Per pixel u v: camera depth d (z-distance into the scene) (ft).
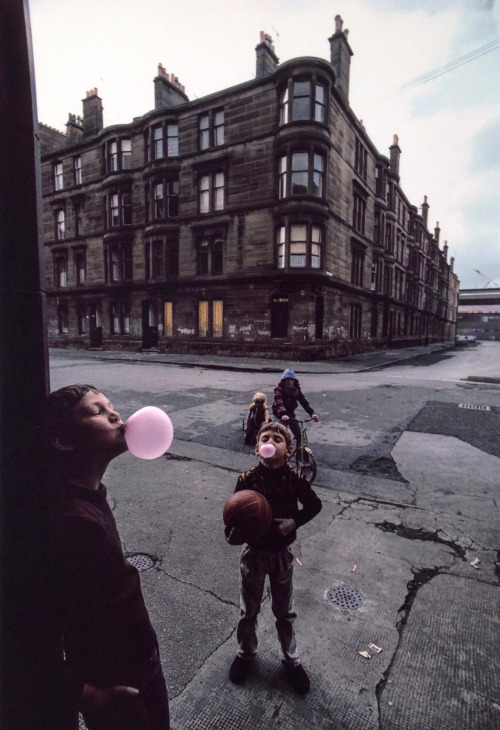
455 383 44.32
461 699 6.52
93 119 93.20
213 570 10.11
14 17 3.10
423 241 155.43
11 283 3.23
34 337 3.37
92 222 92.89
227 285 74.84
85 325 97.86
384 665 7.19
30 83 3.25
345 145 75.77
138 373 51.47
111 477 16.52
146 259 83.97
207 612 8.57
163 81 81.41
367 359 77.00
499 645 7.66
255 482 6.67
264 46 72.13
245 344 73.36
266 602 9.04
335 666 7.18
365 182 87.97
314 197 65.46
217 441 21.81
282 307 70.44
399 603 8.87
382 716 6.24
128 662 3.40
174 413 28.45
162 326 83.61
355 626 8.17
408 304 131.03
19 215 3.25
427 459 18.97
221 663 7.23
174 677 6.91
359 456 19.44
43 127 103.50
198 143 76.59
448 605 8.80
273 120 68.23
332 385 42.60
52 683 2.98
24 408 3.26
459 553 10.93
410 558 10.68
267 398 33.94
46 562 2.96
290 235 66.85
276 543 6.43
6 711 3.00
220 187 75.36
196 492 15.07
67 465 3.40
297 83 65.41
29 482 3.18
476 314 327.26
